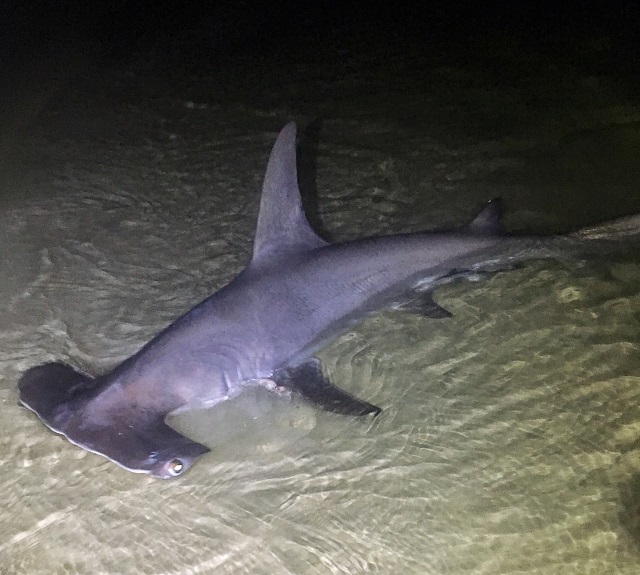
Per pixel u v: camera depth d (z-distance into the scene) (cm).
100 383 169
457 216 233
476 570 148
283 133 180
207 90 302
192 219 235
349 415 171
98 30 351
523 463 166
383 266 188
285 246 183
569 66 302
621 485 161
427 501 159
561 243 204
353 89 297
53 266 218
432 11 348
